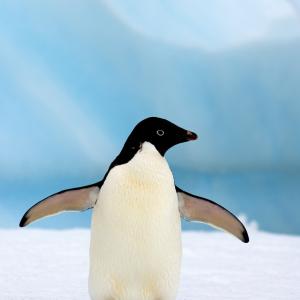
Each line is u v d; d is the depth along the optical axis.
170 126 8.94
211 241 22.11
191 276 15.00
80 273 14.80
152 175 8.70
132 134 9.03
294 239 23.12
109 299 9.11
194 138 8.88
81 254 17.83
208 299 12.01
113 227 8.69
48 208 9.16
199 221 9.59
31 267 15.50
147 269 8.80
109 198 8.69
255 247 20.58
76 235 21.92
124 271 8.80
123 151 9.03
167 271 8.91
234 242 21.88
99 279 8.98
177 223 8.96
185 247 20.41
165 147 8.94
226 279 14.62
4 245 19.08
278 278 14.92
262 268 16.42
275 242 22.05
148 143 8.87
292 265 17.05
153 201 8.65
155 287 8.96
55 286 12.94
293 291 13.21
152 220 8.65
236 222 9.37
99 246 8.87
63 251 18.27
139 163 8.73
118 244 8.70
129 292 8.98
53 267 15.58
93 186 9.13
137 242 8.67
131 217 8.62
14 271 14.81
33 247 18.84
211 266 16.72
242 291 13.08
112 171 8.84
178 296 12.24
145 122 8.99
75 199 9.12
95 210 9.00
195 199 9.40
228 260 17.83
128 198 8.63
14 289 12.41
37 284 13.15
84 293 12.11
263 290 13.27
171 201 8.77
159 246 8.73
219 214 9.38
